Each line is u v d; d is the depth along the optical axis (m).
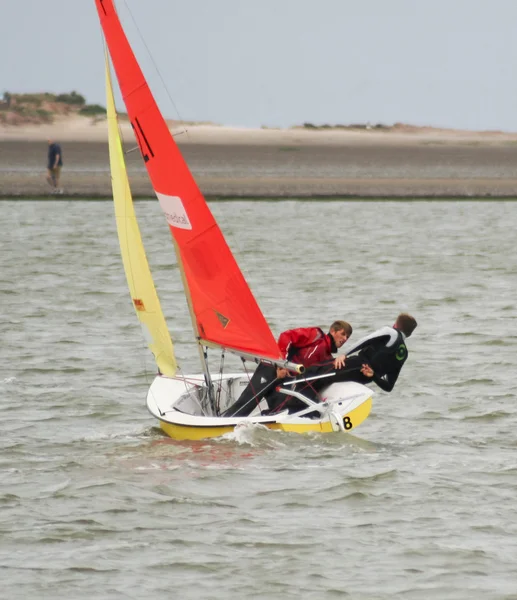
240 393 54.47
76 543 39.12
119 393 61.84
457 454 49.78
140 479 45.72
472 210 196.62
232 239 148.25
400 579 36.41
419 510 42.38
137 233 53.81
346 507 42.66
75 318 86.25
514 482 45.62
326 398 51.53
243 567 37.28
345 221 175.38
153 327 54.44
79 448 50.38
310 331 52.00
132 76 52.81
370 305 93.25
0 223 165.00
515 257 131.75
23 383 63.97
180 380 54.31
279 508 42.50
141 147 53.34
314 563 37.53
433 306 92.94
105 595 35.19
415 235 156.50
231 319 52.09
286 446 49.81
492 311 90.19
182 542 39.25
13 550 38.50
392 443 51.59
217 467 47.03
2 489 44.53
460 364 69.19
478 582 36.22
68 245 140.12
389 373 51.59
